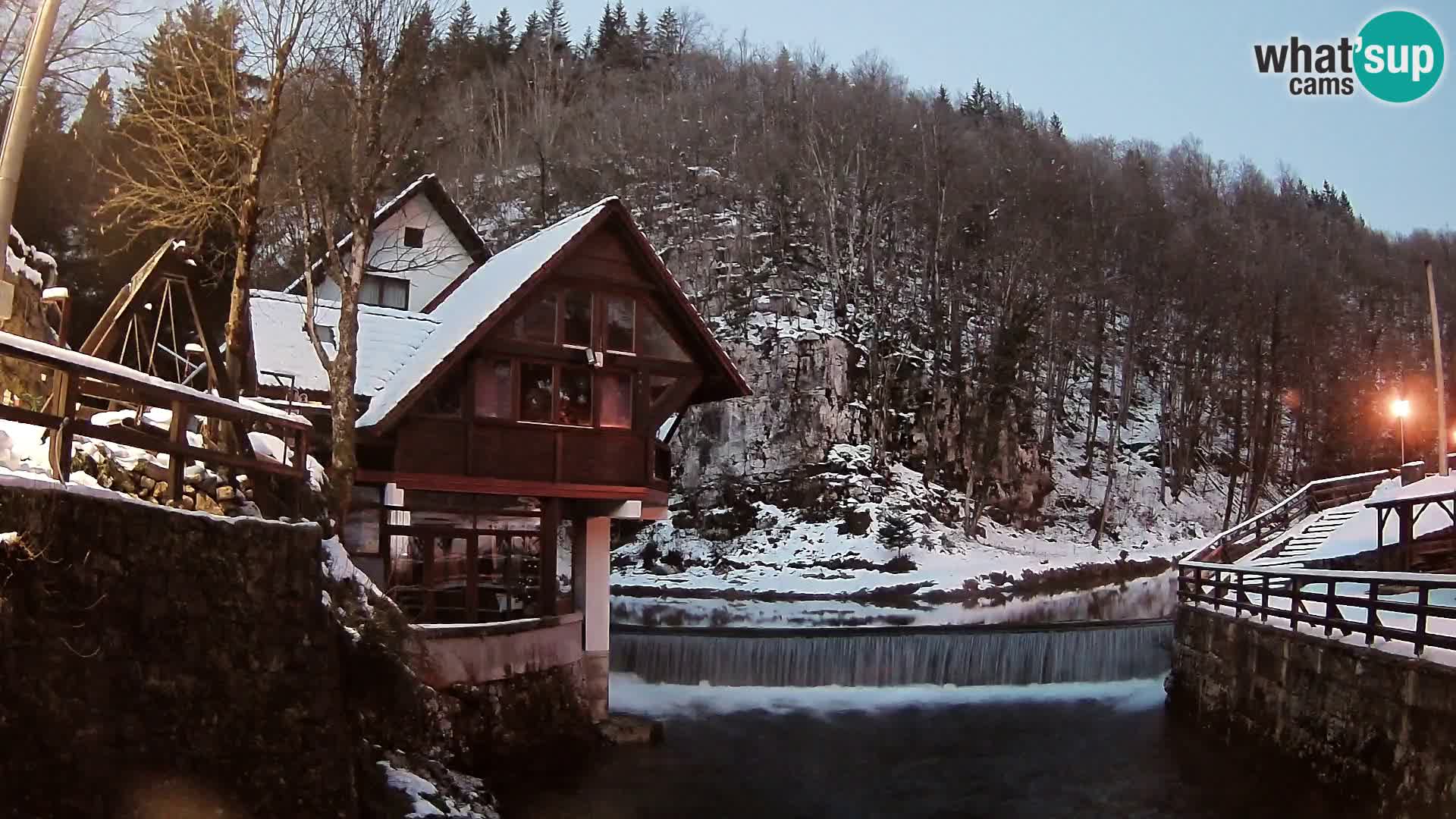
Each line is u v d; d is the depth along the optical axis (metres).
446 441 19.55
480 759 17.52
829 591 42.09
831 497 47.25
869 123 66.69
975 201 64.69
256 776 9.73
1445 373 68.75
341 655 11.79
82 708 8.23
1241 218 88.00
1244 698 20.27
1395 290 83.44
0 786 7.51
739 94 74.56
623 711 24.39
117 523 8.77
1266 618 19.83
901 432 51.69
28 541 7.95
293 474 12.51
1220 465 62.81
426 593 18.45
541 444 20.44
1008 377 52.66
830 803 17.86
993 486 51.78
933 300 57.59
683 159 65.69
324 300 25.16
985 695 26.61
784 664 27.55
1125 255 68.44
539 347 20.44
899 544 45.66
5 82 19.19
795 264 59.16
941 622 36.94
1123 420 60.72
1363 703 15.41
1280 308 65.06
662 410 21.92
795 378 49.59
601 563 22.25
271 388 19.44
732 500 47.78
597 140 67.62
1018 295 59.19
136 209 21.44
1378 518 26.19
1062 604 41.09
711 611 38.19
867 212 62.56
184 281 17.58
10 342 8.06
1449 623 17.73
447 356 19.17
